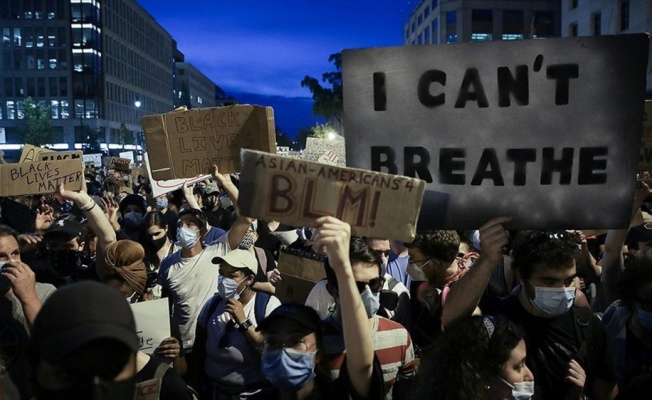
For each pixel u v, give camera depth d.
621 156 2.39
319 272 4.24
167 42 135.50
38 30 90.69
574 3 36.59
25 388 2.75
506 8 65.56
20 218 6.41
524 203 2.45
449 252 3.53
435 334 3.43
